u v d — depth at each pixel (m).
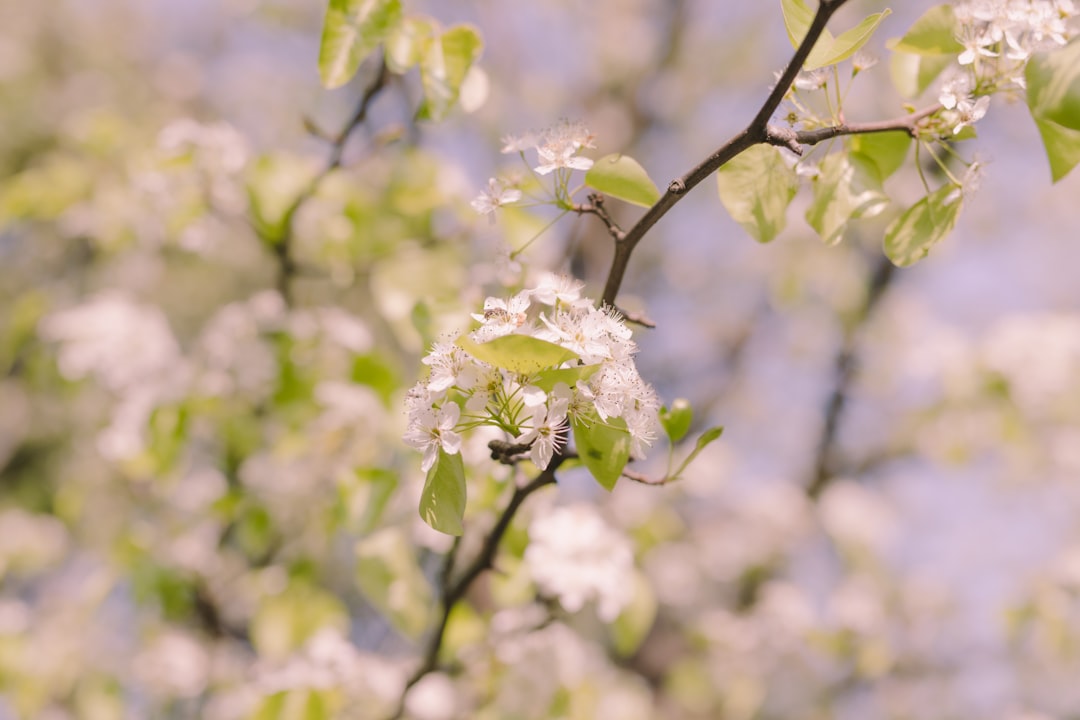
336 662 1.81
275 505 2.16
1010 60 1.50
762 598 3.78
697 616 3.95
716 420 4.32
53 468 4.83
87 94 5.25
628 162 1.49
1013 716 3.20
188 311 4.15
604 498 2.86
